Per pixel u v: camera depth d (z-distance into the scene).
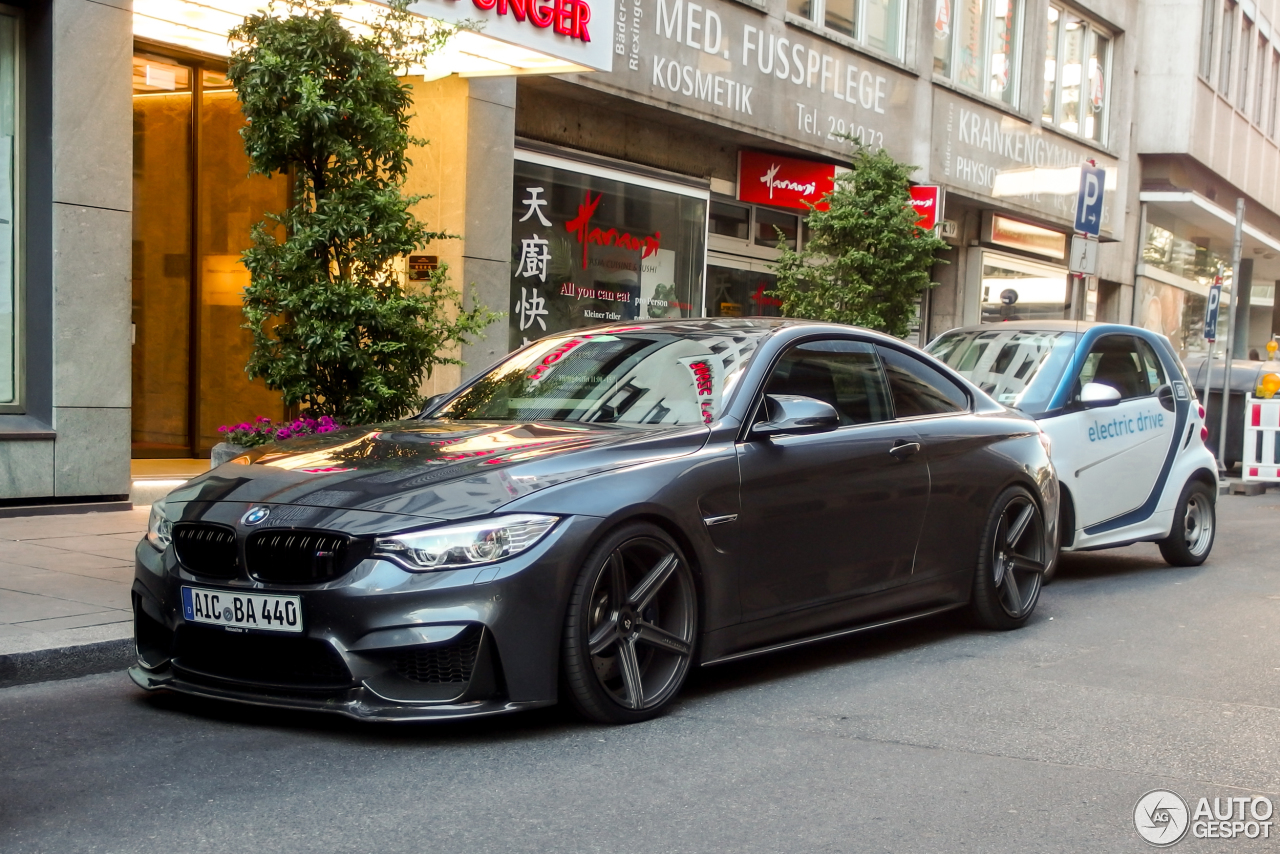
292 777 3.98
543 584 4.30
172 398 11.66
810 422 5.15
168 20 10.21
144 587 4.69
